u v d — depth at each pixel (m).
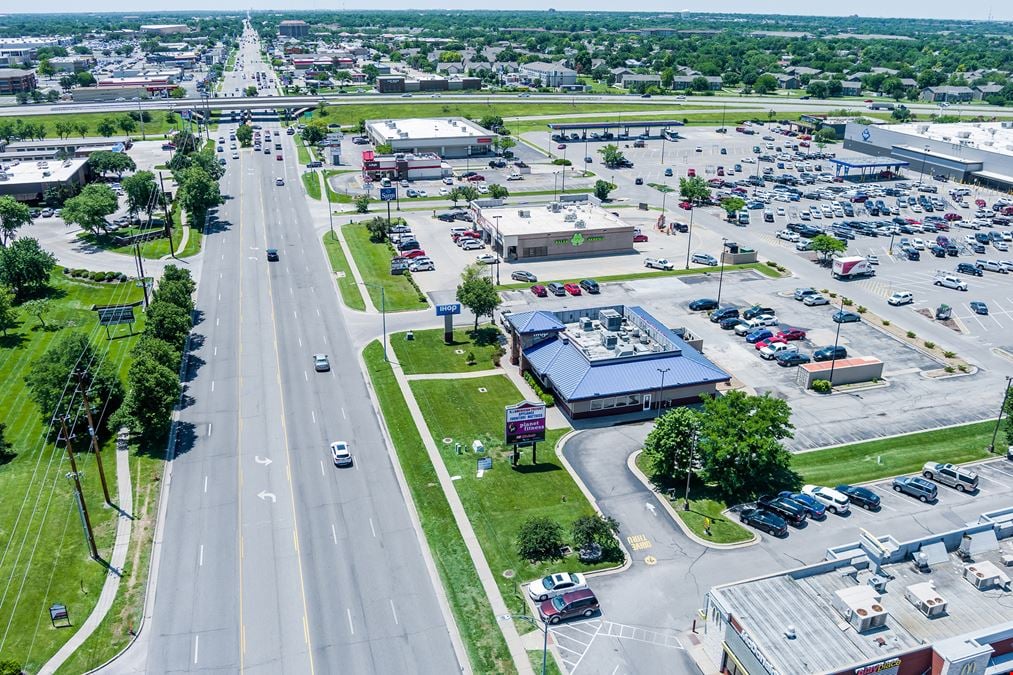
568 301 118.56
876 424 83.94
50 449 78.19
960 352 102.38
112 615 56.56
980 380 94.38
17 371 96.00
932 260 140.88
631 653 53.22
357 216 165.25
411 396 89.38
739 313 112.62
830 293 122.88
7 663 50.34
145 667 52.03
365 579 60.25
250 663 52.47
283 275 129.38
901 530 66.44
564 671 51.66
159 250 141.88
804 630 48.09
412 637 54.72
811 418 85.06
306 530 65.94
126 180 155.00
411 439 80.19
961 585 51.84
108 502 69.12
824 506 68.69
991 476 74.75
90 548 62.44
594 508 69.06
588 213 153.62
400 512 68.38
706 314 114.38
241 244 146.00
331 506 69.19
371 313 113.62
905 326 110.44
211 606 57.47
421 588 59.41
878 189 194.62
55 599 58.06
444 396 89.50
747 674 47.62
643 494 71.25
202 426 82.31
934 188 193.62
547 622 55.22
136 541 64.38
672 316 113.25
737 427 70.38
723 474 71.06
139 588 59.16
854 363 93.94
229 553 63.06
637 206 176.88
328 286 124.50
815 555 63.19
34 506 68.75
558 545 63.47
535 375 93.12
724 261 137.38
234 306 115.88
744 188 192.25
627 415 85.62
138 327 108.56
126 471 74.12
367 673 51.69
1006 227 163.00
